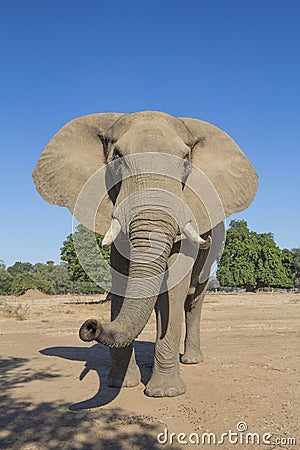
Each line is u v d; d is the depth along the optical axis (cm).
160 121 642
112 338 391
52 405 604
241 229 7506
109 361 910
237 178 724
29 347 1100
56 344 1152
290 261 7662
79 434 496
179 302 635
